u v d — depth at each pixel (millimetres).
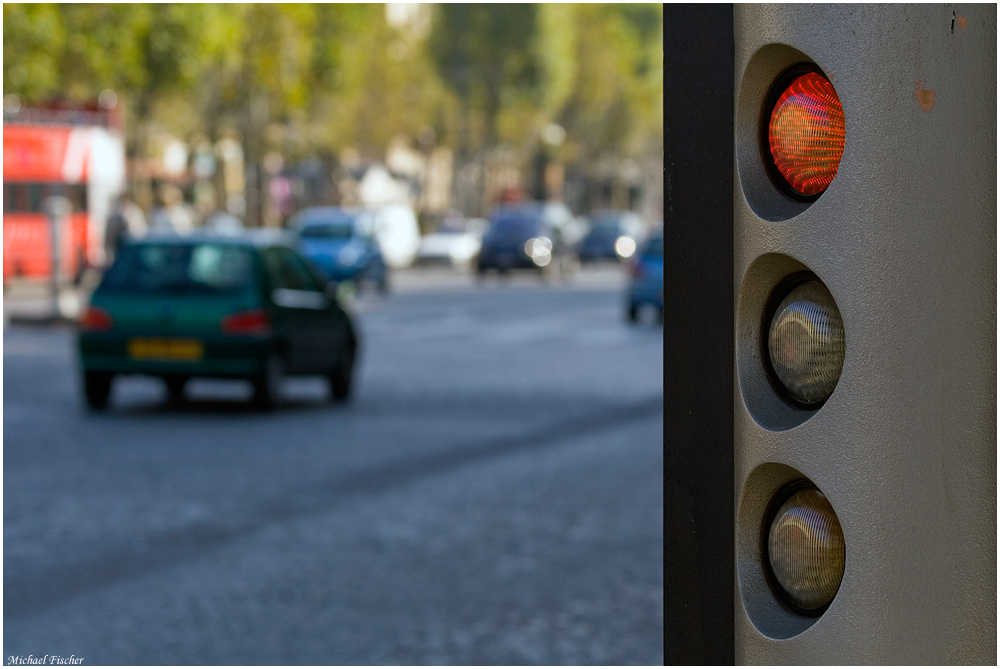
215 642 6590
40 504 10125
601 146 108875
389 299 39812
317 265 40062
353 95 73312
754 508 1681
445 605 7289
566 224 65438
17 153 40781
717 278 1703
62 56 45312
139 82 50094
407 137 86250
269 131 67562
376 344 25312
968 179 1518
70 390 17656
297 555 8453
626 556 8438
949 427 1530
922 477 1544
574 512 9797
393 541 8859
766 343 1669
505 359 22469
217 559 8359
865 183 1558
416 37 85750
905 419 1548
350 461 12188
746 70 1657
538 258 50219
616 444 13188
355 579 7848
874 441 1562
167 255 15891
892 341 1551
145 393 17734
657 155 119688
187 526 9344
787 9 1612
